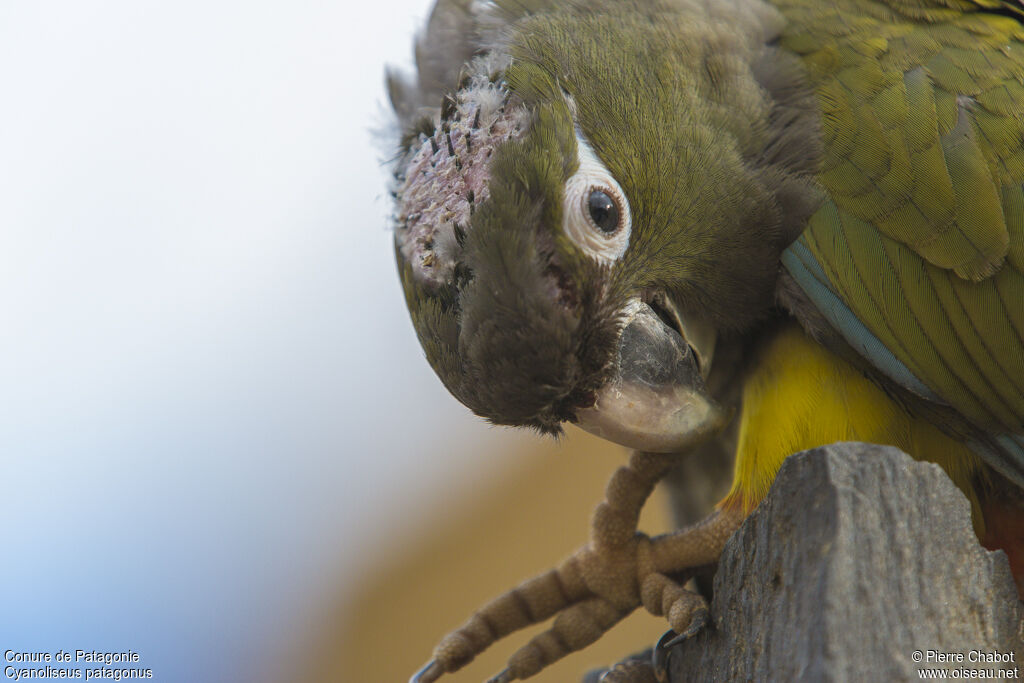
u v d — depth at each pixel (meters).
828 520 1.33
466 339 1.37
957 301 1.38
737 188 1.39
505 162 1.38
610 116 1.39
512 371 1.37
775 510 1.34
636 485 1.39
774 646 1.34
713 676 1.35
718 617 1.35
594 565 1.39
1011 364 1.38
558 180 1.38
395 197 1.39
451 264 1.38
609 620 1.39
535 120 1.38
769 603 1.34
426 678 1.39
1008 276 1.38
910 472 1.34
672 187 1.39
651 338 1.38
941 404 1.39
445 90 1.39
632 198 1.38
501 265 1.37
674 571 1.39
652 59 1.39
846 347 1.39
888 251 1.39
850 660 1.33
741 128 1.39
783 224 1.39
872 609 1.33
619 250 1.38
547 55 1.39
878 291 1.39
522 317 1.37
